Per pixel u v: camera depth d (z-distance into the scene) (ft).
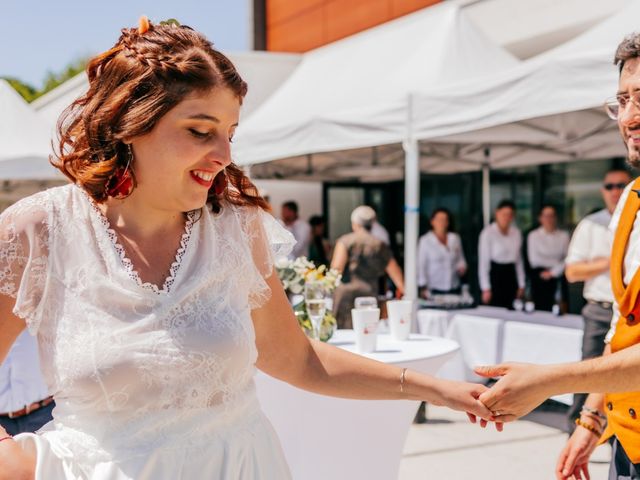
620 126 5.19
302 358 5.05
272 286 4.80
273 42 47.21
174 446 3.90
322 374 5.10
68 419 3.94
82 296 3.85
